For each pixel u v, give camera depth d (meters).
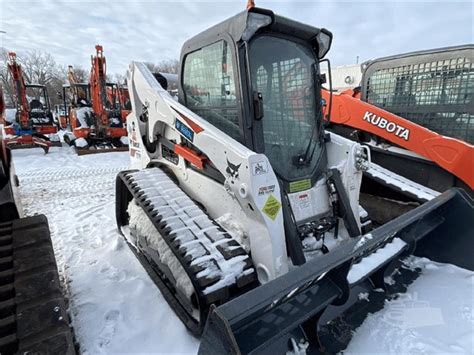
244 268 1.97
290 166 2.46
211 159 2.28
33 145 10.45
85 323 2.31
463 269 2.75
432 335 2.03
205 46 2.48
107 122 10.48
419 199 3.32
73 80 13.52
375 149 4.01
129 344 2.12
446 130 3.48
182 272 2.19
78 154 9.72
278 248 2.03
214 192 2.50
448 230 2.84
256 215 2.01
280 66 2.41
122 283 2.80
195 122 2.43
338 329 2.05
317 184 2.57
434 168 3.53
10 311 1.52
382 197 3.85
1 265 1.69
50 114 11.43
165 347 2.10
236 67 2.14
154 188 2.80
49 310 1.52
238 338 1.45
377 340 1.99
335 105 4.37
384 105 4.10
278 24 2.25
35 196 5.65
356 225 2.54
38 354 1.38
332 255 1.75
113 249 3.44
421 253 3.00
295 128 2.54
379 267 2.17
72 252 3.42
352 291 2.40
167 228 2.24
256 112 2.15
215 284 1.86
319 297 1.81
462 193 2.77
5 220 2.02
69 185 6.40
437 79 3.50
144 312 2.43
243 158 1.97
